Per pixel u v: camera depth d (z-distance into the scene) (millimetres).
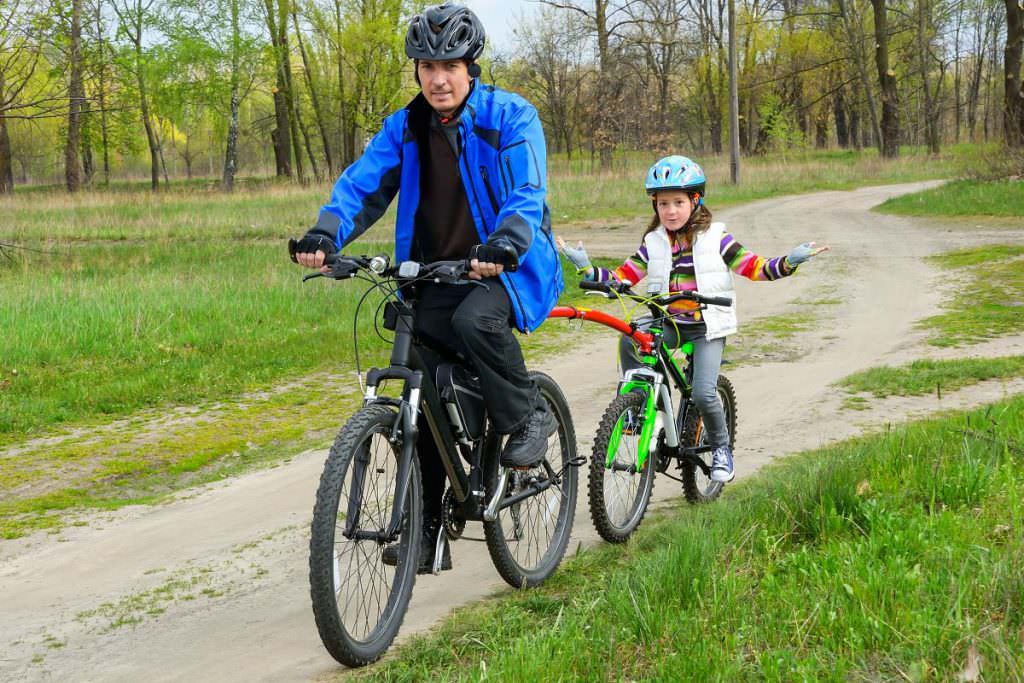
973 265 17391
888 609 3555
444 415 4055
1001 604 3537
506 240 3760
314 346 12328
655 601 3797
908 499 4961
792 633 3488
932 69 71438
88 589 5305
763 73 69500
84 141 54531
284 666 4102
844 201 33688
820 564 4086
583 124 61406
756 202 34781
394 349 3957
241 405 9812
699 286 5391
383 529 3934
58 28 21453
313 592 3588
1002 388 8930
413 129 4102
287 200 36625
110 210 33500
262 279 17516
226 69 46875
